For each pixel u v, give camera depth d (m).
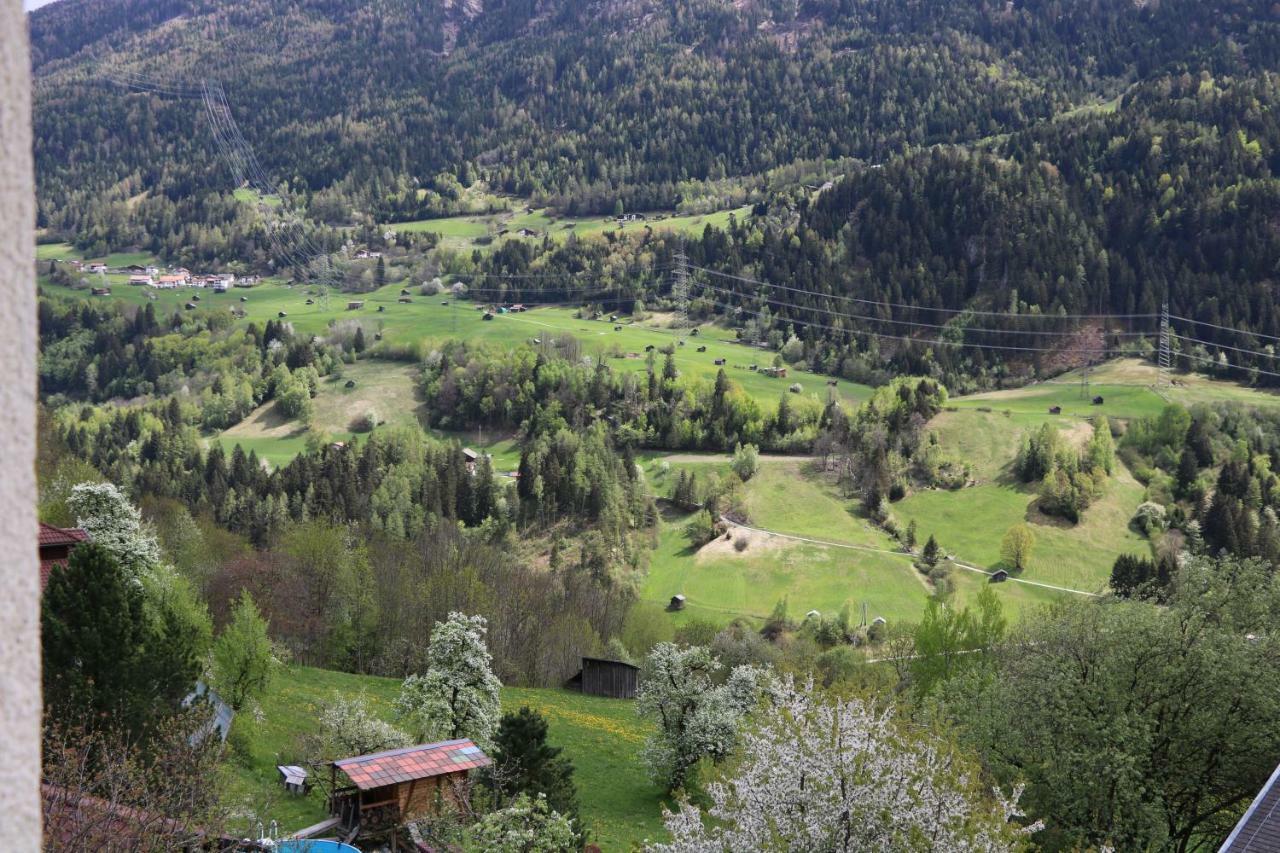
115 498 45.81
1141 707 36.16
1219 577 38.69
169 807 19.23
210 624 45.28
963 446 196.25
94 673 27.12
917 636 61.59
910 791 22.20
